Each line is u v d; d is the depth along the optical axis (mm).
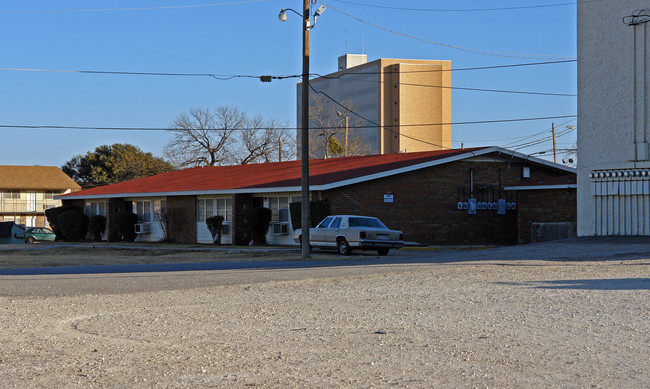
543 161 37562
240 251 31625
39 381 6465
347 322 9719
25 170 78188
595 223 27266
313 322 9766
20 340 8633
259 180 39156
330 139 83500
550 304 11227
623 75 26422
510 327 9125
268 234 37312
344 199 33219
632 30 26109
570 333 8633
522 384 6156
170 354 7637
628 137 26312
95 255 33094
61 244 43812
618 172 26484
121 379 6500
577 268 18188
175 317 10414
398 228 34281
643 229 25906
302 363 7094
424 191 34938
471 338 8383
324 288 14320
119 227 45531
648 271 17047
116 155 100312
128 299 12812
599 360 7102
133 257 30906
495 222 36688
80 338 8734
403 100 140375
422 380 6324
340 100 149125
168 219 42969
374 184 33969
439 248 32406
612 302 11320
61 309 11516
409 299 12211
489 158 36625
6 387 6254
